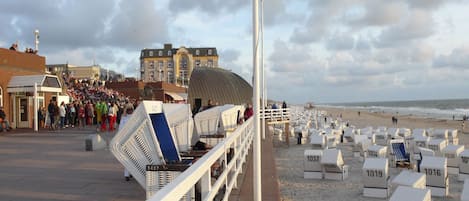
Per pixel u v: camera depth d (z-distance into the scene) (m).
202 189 4.68
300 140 27.02
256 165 5.76
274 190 7.89
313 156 14.11
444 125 51.50
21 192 7.43
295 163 18.17
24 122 25.39
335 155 13.77
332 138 22.36
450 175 14.45
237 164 8.99
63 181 8.45
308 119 46.12
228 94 49.16
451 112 97.56
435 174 11.49
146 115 6.67
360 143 18.28
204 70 49.78
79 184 8.16
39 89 24.14
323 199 11.26
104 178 8.80
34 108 23.77
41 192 7.42
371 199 11.20
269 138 20.45
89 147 13.80
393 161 16.31
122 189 7.70
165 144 7.32
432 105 163.25
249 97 51.59
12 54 25.34
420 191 7.64
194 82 48.78
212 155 4.67
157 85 49.94
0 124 22.14
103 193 7.37
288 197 11.53
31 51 28.52
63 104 25.17
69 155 12.64
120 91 48.97
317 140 19.86
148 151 6.70
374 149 15.72
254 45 5.68
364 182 11.51
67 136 19.66
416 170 15.07
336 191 12.18
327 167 13.94
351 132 24.53
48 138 18.53
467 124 52.47
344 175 13.96
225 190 6.36
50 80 25.39
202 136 11.88
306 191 12.27
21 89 23.97
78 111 26.81
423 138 17.66
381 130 25.67
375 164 11.34
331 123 39.62
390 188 11.43
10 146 15.18
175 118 9.52
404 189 7.80
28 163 10.95
